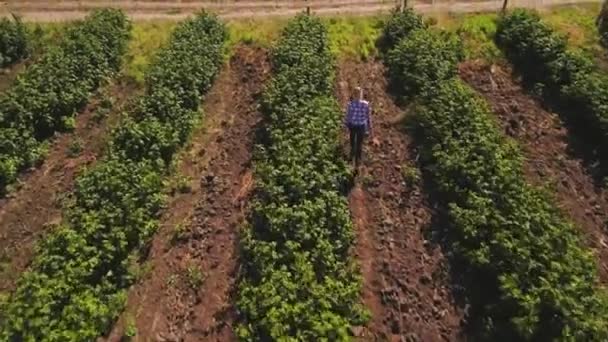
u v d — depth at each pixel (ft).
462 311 76.84
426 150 93.45
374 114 101.55
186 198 90.38
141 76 110.11
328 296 73.67
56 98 100.73
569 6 125.59
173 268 81.82
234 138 98.73
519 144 96.78
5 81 110.11
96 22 116.16
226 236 84.94
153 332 75.51
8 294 79.00
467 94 98.53
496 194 83.25
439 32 117.19
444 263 81.15
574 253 77.51
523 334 71.05
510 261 76.18
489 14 123.03
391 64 108.68
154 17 125.39
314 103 96.02
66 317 72.33
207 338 74.74
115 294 77.61
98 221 81.46
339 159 89.86
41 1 130.21
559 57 106.42
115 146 92.89
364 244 83.51
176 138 95.30
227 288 79.05
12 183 92.84
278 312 71.20
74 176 94.02
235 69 111.65
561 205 88.48
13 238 86.48
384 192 89.86
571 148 97.19
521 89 106.83
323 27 115.24
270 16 125.18
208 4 128.98
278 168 86.63
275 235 79.46
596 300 72.49
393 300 77.77
